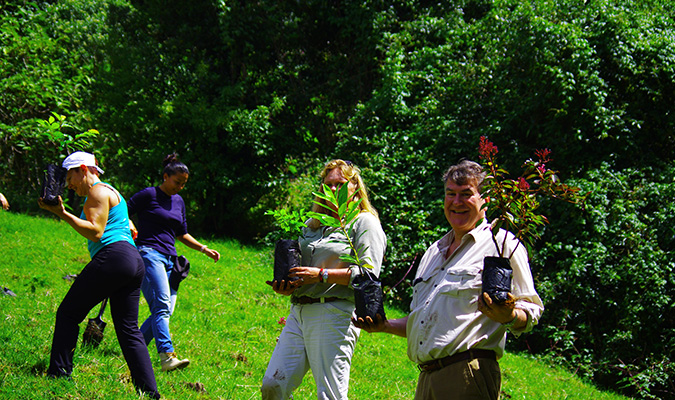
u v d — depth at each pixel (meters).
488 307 2.39
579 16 11.10
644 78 10.77
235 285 9.56
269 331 7.69
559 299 10.05
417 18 14.12
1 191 13.43
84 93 13.47
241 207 14.01
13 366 4.17
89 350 4.96
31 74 10.21
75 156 4.03
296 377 3.47
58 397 3.71
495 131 11.12
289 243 3.41
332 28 14.57
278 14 13.85
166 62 13.80
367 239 3.45
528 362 9.28
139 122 13.40
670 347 9.34
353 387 5.95
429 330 2.69
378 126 12.52
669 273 9.62
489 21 12.52
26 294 6.86
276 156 14.23
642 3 11.93
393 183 11.54
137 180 14.02
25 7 12.12
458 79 12.20
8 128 8.48
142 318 6.88
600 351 9.85
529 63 10.96
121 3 14.88
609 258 9.89
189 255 10.82
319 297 3.43
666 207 9.94
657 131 11.00
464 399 2.55
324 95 14.66
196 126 13.08
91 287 3.90
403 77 12.70
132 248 4.07
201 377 5.02
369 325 2.88
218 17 13.60
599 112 10.36
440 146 11.74
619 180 10.20
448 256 2.86
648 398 9.23
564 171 10.91
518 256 2.68
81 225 3.84
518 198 2.56
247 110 13.40
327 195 3.08
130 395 3.86
